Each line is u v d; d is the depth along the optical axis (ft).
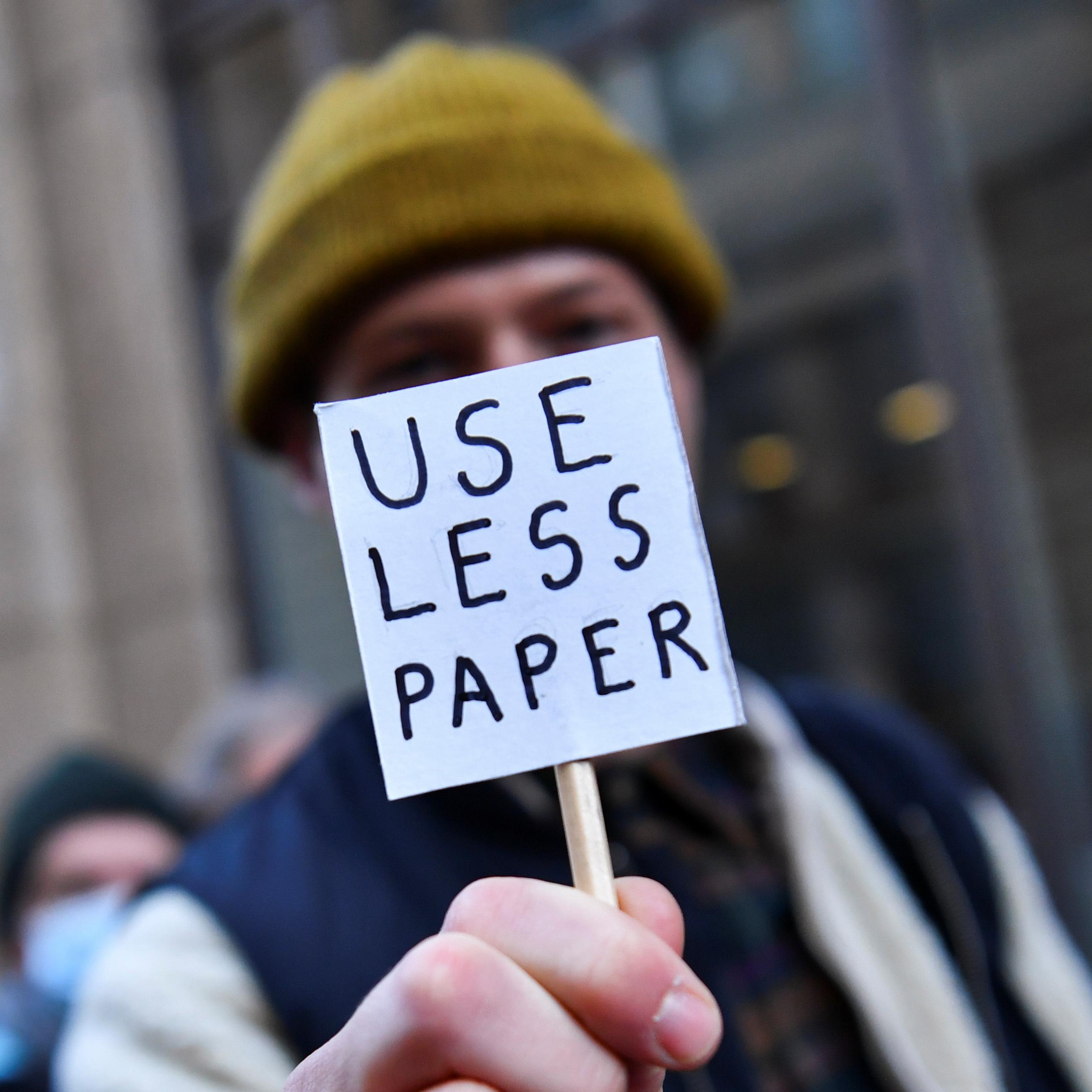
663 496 2.58
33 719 17.97
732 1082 3.77
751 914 4.24
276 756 9.12
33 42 18.75
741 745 4.69
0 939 8.70
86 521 18.40
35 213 18.71
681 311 5.09
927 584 14.21
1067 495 12.94
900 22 13.52
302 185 4.50
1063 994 4.73
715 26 14.69
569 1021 2.10
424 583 2.52
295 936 3.62
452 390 2.59
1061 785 12.56
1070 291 12.88
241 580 17.31
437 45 4.68
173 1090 3.39
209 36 17.54
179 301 17.72
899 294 14.05
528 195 4.32
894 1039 4.07
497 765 2.47
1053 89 13.32
